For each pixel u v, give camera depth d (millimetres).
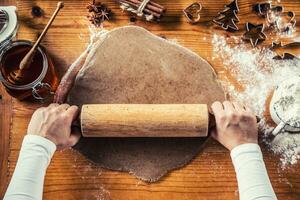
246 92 646
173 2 679
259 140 631
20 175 550
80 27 674
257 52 661
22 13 680
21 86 594
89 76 650
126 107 589
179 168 625
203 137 633
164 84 646
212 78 648
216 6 678
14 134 643
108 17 674
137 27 668
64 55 665
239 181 562
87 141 636
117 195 620
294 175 619
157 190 620
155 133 592
